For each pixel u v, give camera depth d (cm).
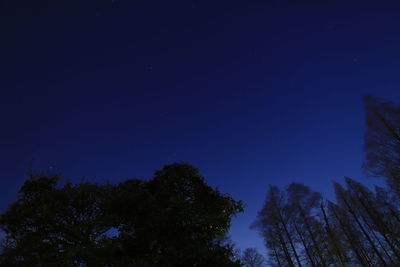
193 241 872
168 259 774
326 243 2319
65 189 870
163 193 979
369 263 2381
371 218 2442
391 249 2255
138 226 890
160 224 862
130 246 827
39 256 710
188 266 771
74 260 691
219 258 805
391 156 1883
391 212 2367
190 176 1020
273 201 2542
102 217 831
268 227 2422
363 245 2528
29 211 780
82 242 805
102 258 696
